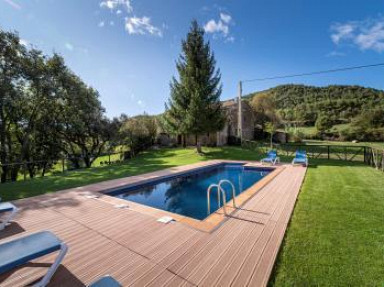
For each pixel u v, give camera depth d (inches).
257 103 1341.0
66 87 565.0
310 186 263.6
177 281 98.0
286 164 440.1
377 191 239.9
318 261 112.1
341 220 163.0
